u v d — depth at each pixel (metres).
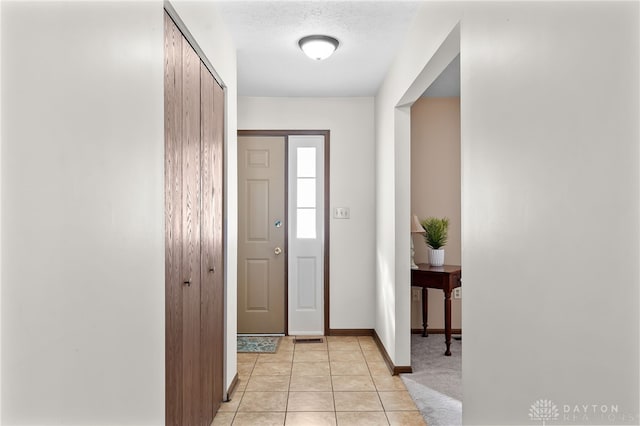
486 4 1.68
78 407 1.10
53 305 1.00
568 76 1.13
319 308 4.85
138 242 1.46
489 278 1.68
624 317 0.94
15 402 0.88
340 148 4.80
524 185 1.38
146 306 1.54
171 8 1.84
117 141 1.30
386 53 3.46
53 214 1.00
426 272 4.16
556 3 1.18
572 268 1.12
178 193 2.03
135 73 1.44
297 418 2.79
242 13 2.77
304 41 3.16
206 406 2.57
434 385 3.36
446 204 4.89
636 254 0.90
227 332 3.05
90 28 1.15
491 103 1.64
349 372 3.65
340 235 4.80
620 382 0.95
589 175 1.05
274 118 4.81
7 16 0.86
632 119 0.91
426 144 4.89
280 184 4.84
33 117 0.93
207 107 2.57
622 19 0.94
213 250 2.73
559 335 1.19
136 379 1.45
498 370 1.60
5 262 0.86
